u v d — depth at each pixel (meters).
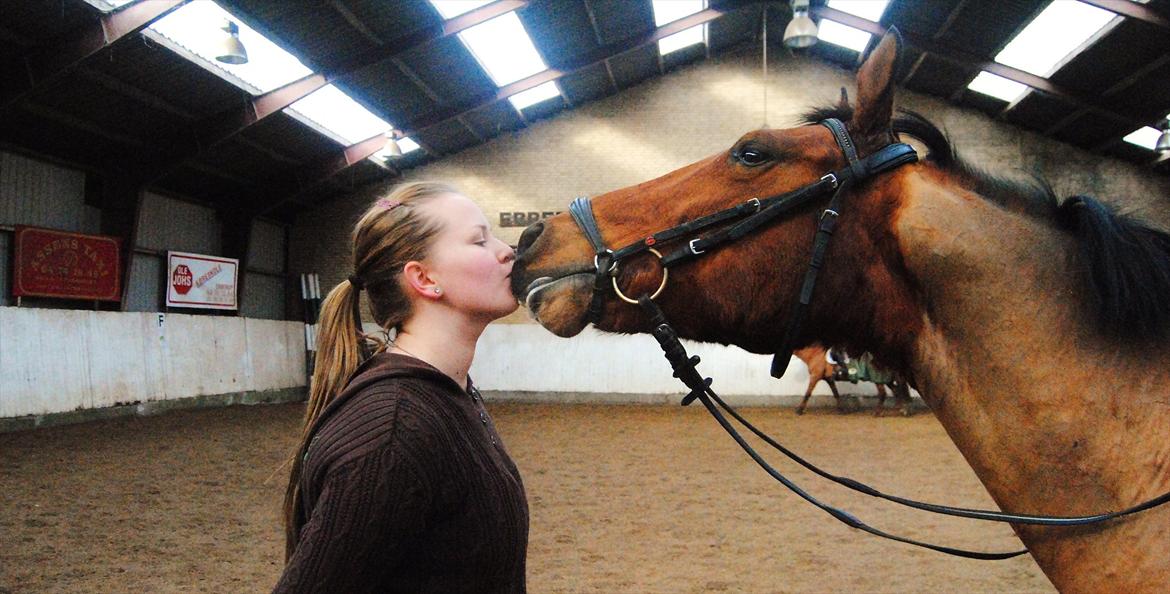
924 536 5.06
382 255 1.09
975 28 10.41
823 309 1.50
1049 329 1.34
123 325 10.48
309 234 15.61
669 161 14.51
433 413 0.97
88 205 10.81
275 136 12.06
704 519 5.46
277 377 14.22
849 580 4.12
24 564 4.13
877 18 11.12
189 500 5.72
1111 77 10.34
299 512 1.02
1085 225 1.35
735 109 14.36
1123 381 1.29
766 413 12.71
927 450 8.52
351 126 12.90
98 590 3.81
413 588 0.98
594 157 14.70
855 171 1.47
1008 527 5.27
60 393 9.28
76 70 8.64
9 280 9.39
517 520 1.03
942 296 1.42
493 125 14.38
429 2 9.39
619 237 1.53
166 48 8.83
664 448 8.76
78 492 5.82
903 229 1.44
